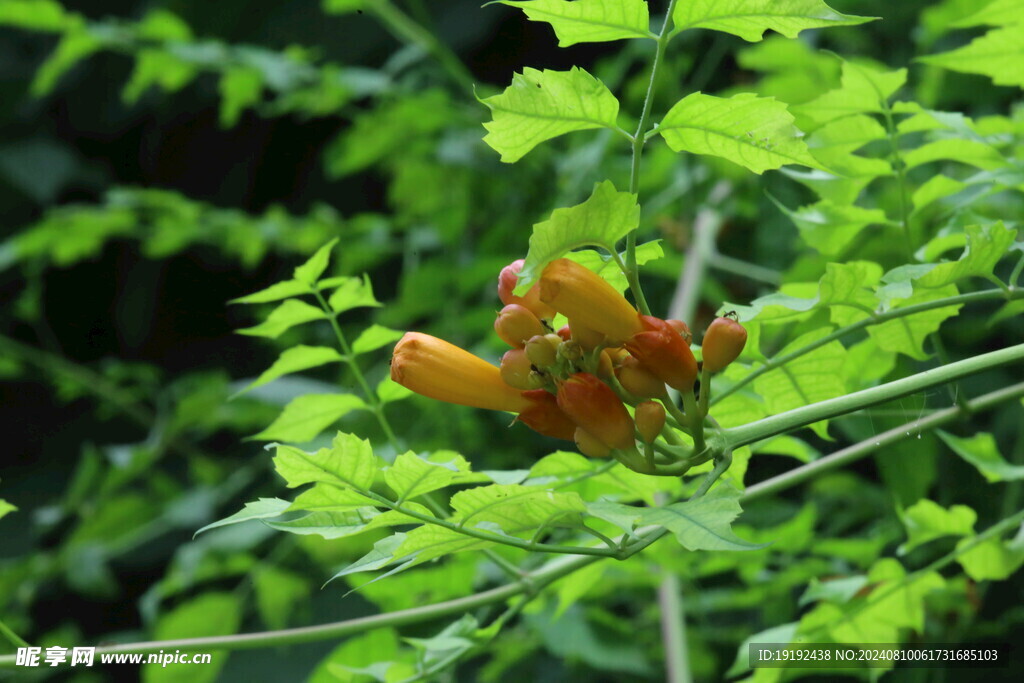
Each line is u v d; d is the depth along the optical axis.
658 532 1.33
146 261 3.90
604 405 1.32
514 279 1.34
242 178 3.83
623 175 2.43
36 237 2.71
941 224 1.78
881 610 1.54
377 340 1.47
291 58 2.52
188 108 3.79
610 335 1.32
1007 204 1.68
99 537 2.68
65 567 2.65
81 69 3.78
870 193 2.03
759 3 1.30
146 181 3.94
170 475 3.39
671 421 1.34
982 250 1.36
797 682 1.95
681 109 1.31
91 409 3.94
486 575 1.72
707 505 1.29
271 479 2.84
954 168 1.99
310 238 2.73
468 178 2.61
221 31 3.40
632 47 2.52
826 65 2.04
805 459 1.48
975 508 1.98
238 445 3.33
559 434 1.34
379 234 2.71
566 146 2.75
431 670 1.48
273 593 2.21
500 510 1.33
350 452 1.31
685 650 1.69
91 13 3.59
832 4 2.44
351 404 1.47
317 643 2.65
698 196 2.39
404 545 1.33
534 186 2.62
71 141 3.90
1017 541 1.52
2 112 3.78
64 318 4.00
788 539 1.68
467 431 2.41
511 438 2.43
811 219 1.47
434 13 3.34
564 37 1.31
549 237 1.30
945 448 1.99
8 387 3.91
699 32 2.56
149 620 2.18
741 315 1.38
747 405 1.45
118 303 3.94
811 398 1.44
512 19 3.32
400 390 1.47
